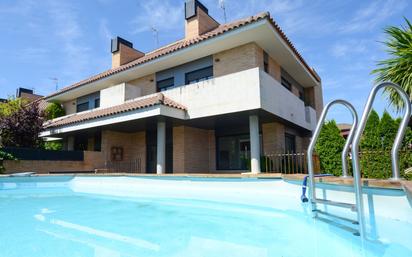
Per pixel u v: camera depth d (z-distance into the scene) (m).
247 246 3.83
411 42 8.55
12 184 10.98
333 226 3.86
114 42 20.28
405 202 3.02
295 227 4.80
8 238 4.54
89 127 13.90
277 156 12.30
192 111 11.93
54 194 10.24
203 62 12.80
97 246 4.05
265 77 10.64
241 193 7.93
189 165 13.83
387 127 10.09
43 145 17.14
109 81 16.25
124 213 6.79
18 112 15.82
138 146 16.19
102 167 15.08
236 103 10.56
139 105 11.99
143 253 3.68
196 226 5.27
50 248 3.96
